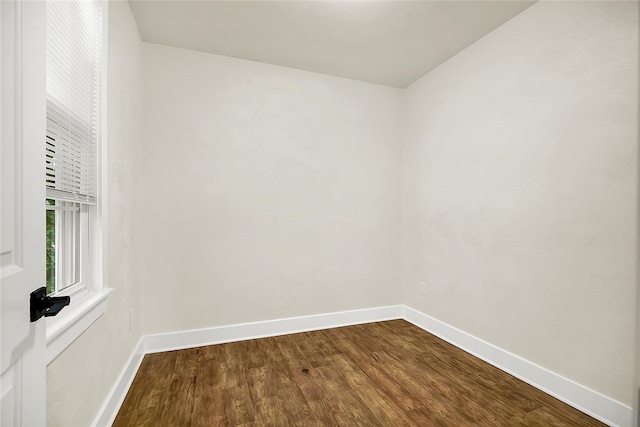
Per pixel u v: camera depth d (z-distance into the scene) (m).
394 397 1.86
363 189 3.20
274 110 2.86
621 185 1.60
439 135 2.88
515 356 2.12
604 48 1.67
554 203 1.91
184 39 2.46
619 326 1.60
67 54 1.16
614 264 1.62
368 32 2.38
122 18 1.84
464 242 2.58
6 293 0.59
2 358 0.58
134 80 2.16
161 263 2.50
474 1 2.03
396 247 3.35
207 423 1.62
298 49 2.61
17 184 0.64
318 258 3.01
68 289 1.28
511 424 1.62
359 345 2.62
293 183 2.92
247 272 2.76
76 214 1.38
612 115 1.63
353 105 3.17
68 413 1.12
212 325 2.64
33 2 0.69
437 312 2.87
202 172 2.62
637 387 1.53
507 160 2.21
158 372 2.13
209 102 2.65
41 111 0.72
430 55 2.71
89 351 1.32
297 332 2.91
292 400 1.82
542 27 1.99
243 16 2.18
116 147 1.71
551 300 1.92
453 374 2.13
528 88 2.07
